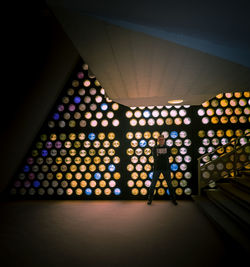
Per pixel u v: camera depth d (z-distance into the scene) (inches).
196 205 209.9
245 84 139.9
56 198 243.8
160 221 164.6
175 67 111.3
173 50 91.7
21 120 216.7
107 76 128.3
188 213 184.4
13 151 228.1
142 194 237.3
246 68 106.2
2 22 158.2
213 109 237.6
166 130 240.1
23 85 198.2
